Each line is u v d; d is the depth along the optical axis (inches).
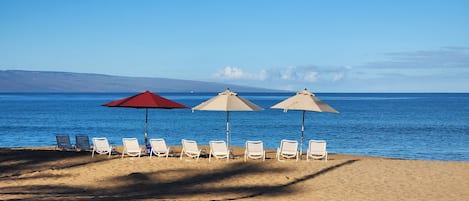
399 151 1111.6
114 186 531.5
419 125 1903.3
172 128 1729.8
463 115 2645.2
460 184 542.6
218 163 652.1
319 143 677.3
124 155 725.3
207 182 554.3
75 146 779.4
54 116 2452.0
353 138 1387.8
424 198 482.6
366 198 482.3
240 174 592.1
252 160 676.7
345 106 4065.0
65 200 451.2
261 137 1414.9
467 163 669.9
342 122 2078.0
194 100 5753.0
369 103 4926.2
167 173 594.2
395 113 2876.5
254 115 2691.9
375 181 556.4
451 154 1067.9
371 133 1550.2
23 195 477.1
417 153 1080.8
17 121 2063.2
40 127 1756.9
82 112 2883.9
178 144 1232.8
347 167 631.8
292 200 474.0
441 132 1594.5
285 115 2674.7
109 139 1349.7
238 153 819.4
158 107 690.8
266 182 555.2
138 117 2413.9
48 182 547.2
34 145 1188.5
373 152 1088.8
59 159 690.2
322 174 592.4
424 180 560.7
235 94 707.4
